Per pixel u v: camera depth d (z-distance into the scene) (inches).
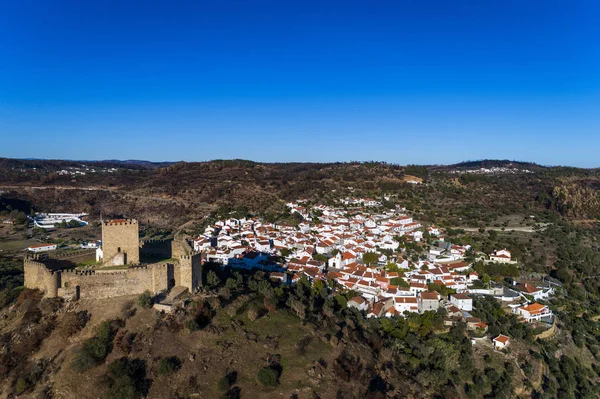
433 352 3422.7
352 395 2479.1
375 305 4097.0
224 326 2733.8
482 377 3316.9
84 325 2556.6
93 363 2303.2
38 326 2544.3
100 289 2758.4
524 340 3841.0
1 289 3538.4
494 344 3693.4
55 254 3206.2
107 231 3051.2
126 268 2910.9
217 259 5118.1
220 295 3014.3
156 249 3754.9
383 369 2947.8
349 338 3142.2
